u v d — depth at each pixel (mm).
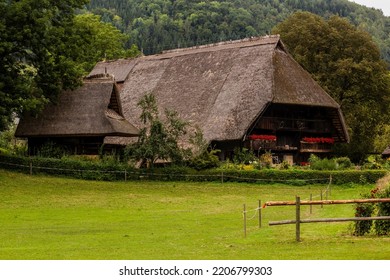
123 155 72375
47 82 71875
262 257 27953
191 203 56688
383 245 29641
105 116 75625
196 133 74625
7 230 39500
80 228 40562
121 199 57844
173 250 31016
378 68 104188
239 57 88562
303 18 110625
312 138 87125
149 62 100250
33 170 66125
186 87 89875
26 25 67000
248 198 60281
